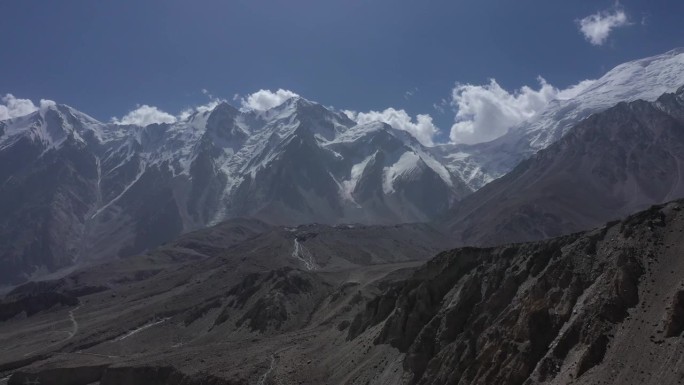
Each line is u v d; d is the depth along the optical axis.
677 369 67.12
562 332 80.56
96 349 185.12
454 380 88.12
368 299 164.38
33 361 179.38
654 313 75.38
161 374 141.25
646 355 71.00
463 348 92.12
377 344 112.62
